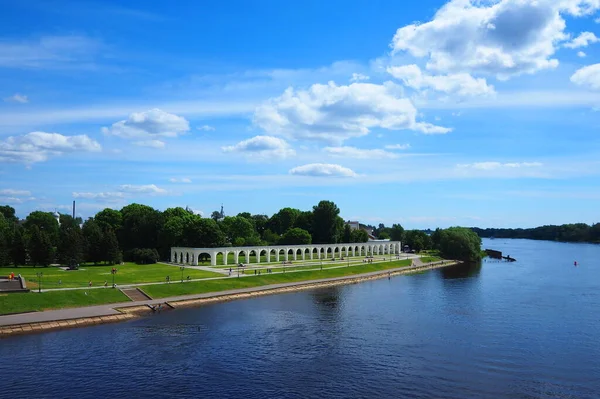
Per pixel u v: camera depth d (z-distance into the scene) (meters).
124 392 63.75
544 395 63.69
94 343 85.25
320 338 90.31
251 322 103.31
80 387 65.19
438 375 70.69
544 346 85.19
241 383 67.31
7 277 130.25
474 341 88.38
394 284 168.25
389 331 95.62
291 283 162.38
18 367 72.44
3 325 90.94
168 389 64.94
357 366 74.50
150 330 95.31
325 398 62.47
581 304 123.75
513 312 113.56
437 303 126.75
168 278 141.38
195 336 91.00
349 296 140.38
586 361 77.06
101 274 150.62
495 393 64.31
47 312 103.12
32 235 166.00
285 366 74.44
